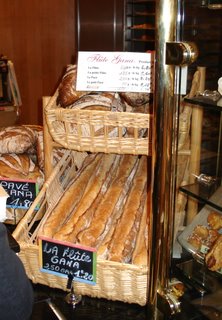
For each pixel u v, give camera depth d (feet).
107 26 14.01
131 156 4.36
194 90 2.94
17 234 3.38
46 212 3.67
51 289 3.47
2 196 2.78
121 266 3.05
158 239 2.90
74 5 13.74
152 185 2.84
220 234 3.05
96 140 3.32
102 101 3.48
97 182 3.90
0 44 12.62
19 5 12.67
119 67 3.42
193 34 3.05
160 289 2.98
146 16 14.07
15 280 2.18
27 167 4.37
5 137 4.49
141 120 3.13
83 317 3.18
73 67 3.75
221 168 3.25
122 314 3.21
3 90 10.52
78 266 3.20
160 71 2.56
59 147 4.14
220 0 2.79
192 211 3.24
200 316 2.95
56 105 3.69
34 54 13.37
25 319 2.28
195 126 3.26
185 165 3.17
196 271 3.14
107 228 3.45
